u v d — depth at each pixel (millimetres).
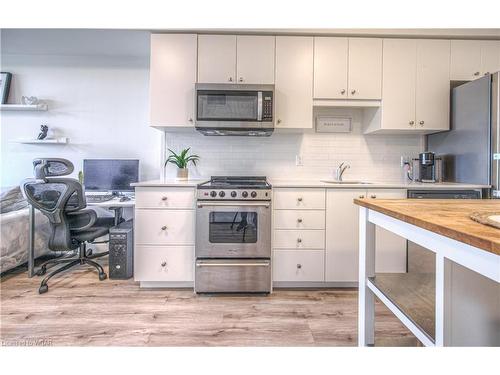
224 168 2916
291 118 2535
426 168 2768
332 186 2340
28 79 3215
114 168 3010
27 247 2750
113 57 3229
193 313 1978
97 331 1754
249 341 1666
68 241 2385
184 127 2559
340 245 2355
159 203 2312
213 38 2492
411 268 2359
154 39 2488
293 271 2354
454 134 2588
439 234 813
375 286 1339
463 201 1331
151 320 1884
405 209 1104
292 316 1947
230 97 2430
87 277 2600
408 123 2578
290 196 2342
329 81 2533
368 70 2551
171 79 2494
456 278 870
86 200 2639
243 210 2260
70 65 3229
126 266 2562
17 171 3260
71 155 3264
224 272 2260
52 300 2146
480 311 886
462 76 2586
